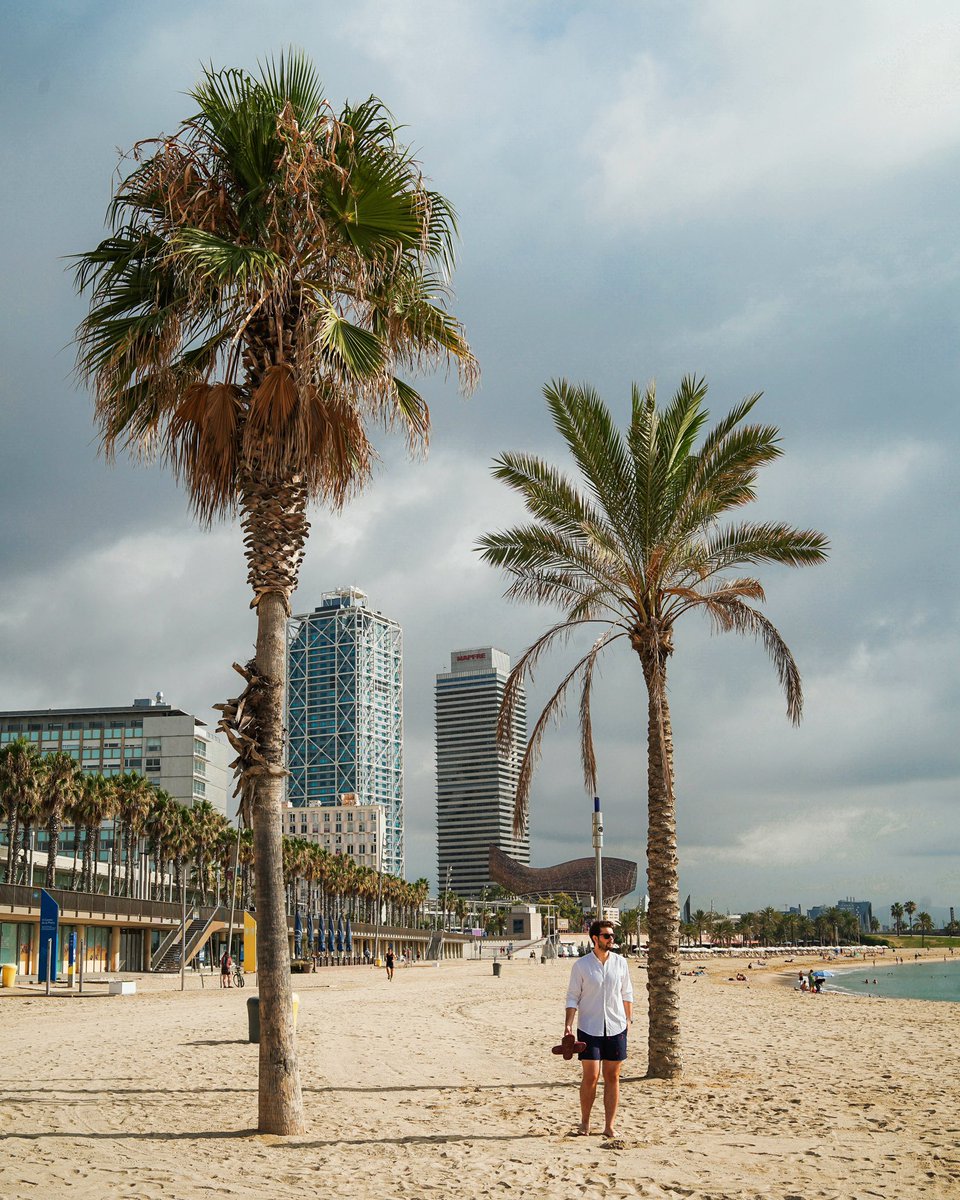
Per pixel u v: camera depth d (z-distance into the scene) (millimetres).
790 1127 10430
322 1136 10180
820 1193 7539
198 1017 29000
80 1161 8820
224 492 11836
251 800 10703
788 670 16297
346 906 157875
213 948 89812
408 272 12156
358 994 44188
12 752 73188
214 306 11625
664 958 14898
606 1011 9945
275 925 10609
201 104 11328
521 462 16422
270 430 11141
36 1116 11422
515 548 16609
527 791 16781
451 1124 10836
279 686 10875
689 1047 19938
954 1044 20359
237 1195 7582
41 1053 19188
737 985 75500
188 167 10992
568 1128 10453
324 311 11008
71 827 138500
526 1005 35031
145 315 11531
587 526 16062
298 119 11555
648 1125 10648
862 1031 24266
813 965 171625
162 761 160125
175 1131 10477
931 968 167750
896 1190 7629
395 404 12188
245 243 11492
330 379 11555
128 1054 18750
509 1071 15945
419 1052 18953
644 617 16172
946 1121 10734
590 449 16297
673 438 16328
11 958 61500
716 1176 8164
